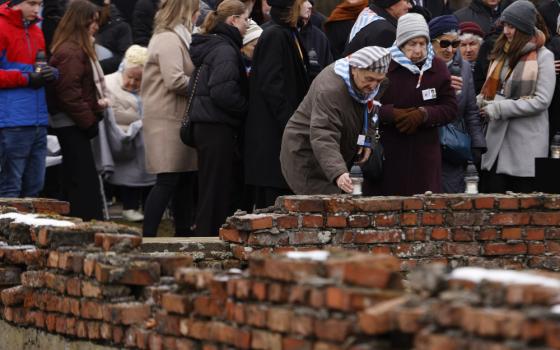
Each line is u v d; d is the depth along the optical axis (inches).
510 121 1182.9
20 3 1153.4
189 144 1115.9
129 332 627.5
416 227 891.4
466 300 448.5
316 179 934.4
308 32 1150.3
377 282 497.4
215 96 1083.3
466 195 910.4
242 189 1147.3
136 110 1355.8
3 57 1152.8
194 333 577.6
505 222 910.4
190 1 1159.0
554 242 920.9
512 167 1181.7
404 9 1091.9
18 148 1161.4
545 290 440.8
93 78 1213.7
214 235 1099.9
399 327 458.0
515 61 1176.8
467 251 904.3
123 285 647.8
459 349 429.1
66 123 1203.9
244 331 542.6
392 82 1004.6
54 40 1211.9
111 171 1347.2
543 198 917.2
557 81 1201.4
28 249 749.9
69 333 685.3
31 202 922.7
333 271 515.5
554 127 1210.0
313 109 908.6
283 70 1047.0
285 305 526.9
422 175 1003.9
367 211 876.0
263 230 847.1
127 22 1539.1
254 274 546.9
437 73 1008.2
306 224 859.4
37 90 1167.6
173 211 1253.1
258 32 1145.4
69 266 685.3
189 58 1153.4
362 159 934.4
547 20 1312.7
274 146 1057.5
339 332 485.1
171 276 653.9
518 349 415.2
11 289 753.0
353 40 1066.1
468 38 1277.1
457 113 1012.5
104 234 702.5
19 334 749.3
